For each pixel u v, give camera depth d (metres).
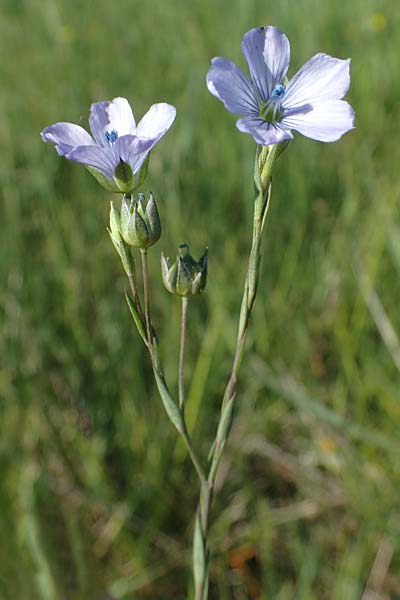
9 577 0.19
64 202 0.28
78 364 0.24
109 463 0.23
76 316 0.24
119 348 0.24
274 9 0.37
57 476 0.22
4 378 0.23
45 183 0.27
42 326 0.24
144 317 0.13
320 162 0.29
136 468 0.23
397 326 0.24
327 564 0.21
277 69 0.14
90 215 0.27
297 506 0.22
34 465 0.22
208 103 0.32
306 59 0.33
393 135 0.31
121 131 0.14
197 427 0.23
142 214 0.13
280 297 0.25
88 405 0.23
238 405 0.24
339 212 0.28
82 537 0.21
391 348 0.23
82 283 0.26
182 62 0.35
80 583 0.20
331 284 0.25
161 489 0.22
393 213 0.26
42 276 0.26
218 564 0.21
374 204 0.27
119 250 0.13
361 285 0.24
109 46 0.38
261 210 0.13
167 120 0.13
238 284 0.25
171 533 0.22
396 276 0.25
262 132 0.12
